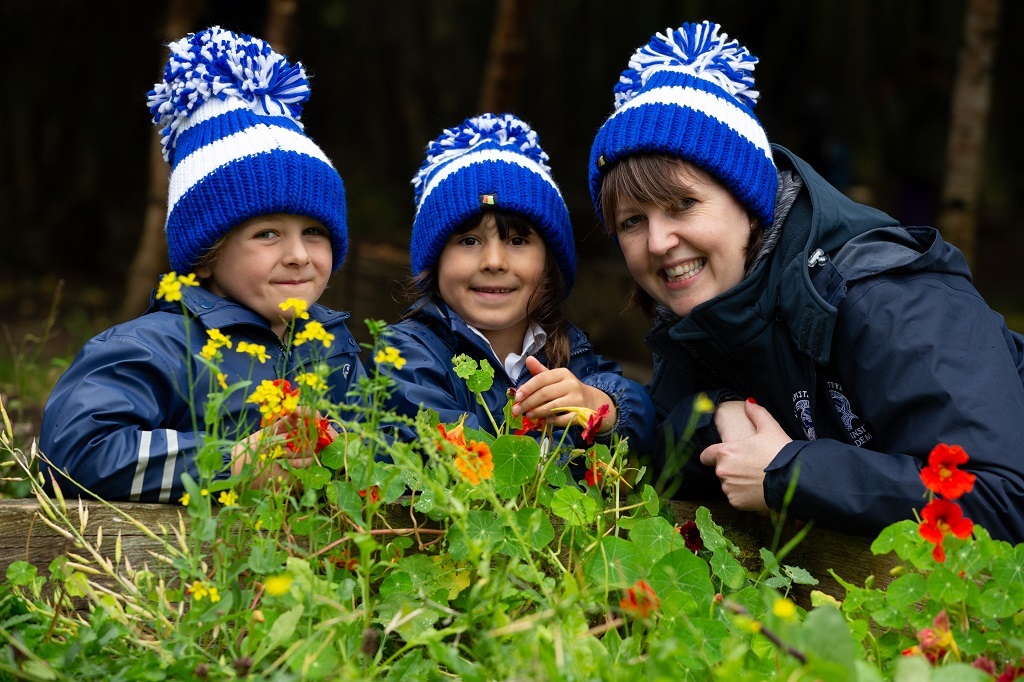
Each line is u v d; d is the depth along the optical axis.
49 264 9.73
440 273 2.78
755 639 1.89
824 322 2.39
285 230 2.48
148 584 1.93
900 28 11.91
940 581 1.85
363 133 11.56
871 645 2.01
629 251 2.66
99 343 2.28
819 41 12.08
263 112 2.57
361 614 1.80
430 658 1.99
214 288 2.56
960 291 2.47
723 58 2.72
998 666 1.91
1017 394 2.30
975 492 2.15
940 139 7.81
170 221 2.55
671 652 1.72
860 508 2.23
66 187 10.01
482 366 2.32
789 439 2.42
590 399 2.53
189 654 1.75
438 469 2.02
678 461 2.67
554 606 1.75
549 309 2.84
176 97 2.54
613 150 2.60
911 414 2.30
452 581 2.06
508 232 2.72
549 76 11.63
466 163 2.79
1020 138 12.94
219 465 1.84
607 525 2.31
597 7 11.59
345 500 2.02
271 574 1.83
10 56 9.89
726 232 2.55
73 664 1.77
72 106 10.04
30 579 1.95
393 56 11.58
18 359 3.94
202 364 2.34
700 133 2.53
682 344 2.74
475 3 11.72
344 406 1.96
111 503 2.11
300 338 2.01
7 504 2.06
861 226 2.56
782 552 1.97
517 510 2.15
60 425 2.15
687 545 2.37
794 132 11.92
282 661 1.77
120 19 10.03
